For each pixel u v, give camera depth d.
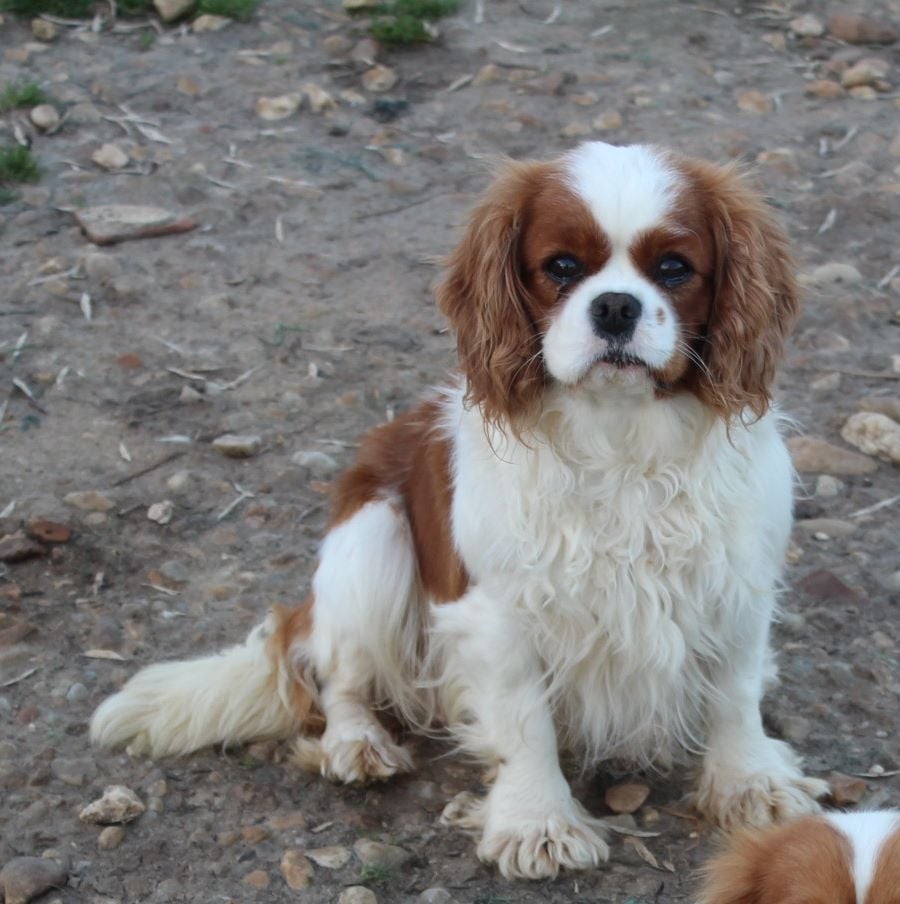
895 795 3.92
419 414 4.36
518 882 3.70
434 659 4.23
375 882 3.66
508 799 3.81
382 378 6.03
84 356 6.11
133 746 4.15
